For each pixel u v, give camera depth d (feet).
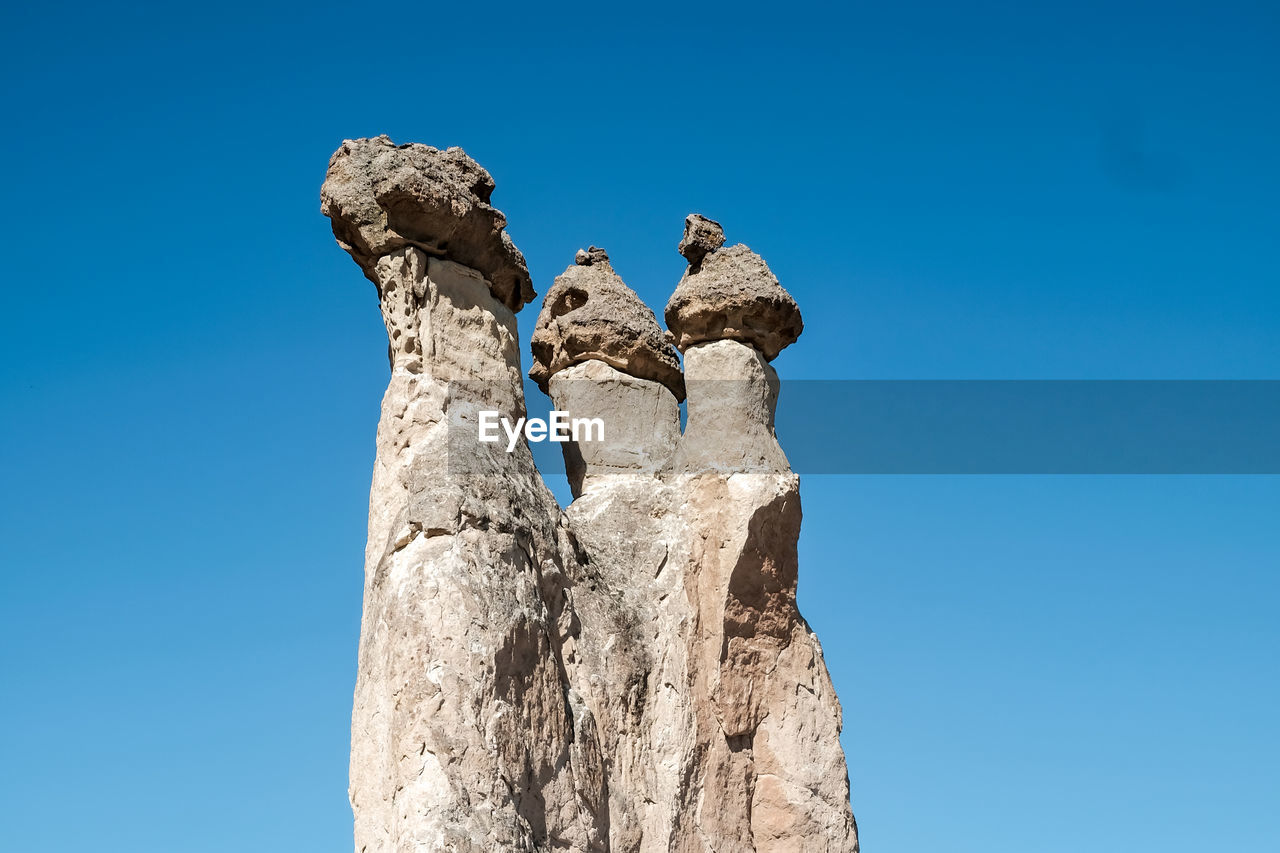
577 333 80.84
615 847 66.33
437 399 68.18
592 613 70.64
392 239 69.87
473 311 71.41
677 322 79.56
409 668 61.67
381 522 67.41
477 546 64.64
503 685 62.44
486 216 72.02
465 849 57.88
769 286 79.00
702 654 73.20
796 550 76.59
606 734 68.28
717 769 71.56
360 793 62.95
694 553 74.69
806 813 72.74
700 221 82.23
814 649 77.00
